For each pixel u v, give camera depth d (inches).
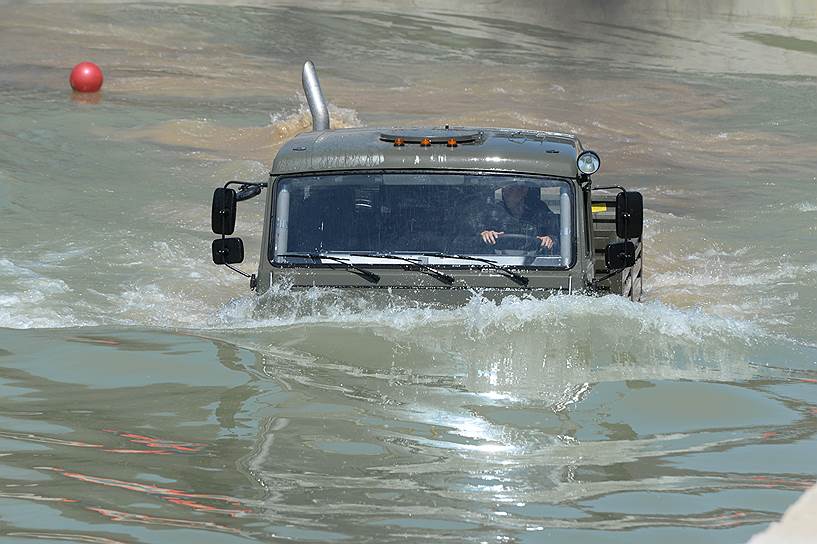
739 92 3752.5
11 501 546.6
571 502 553.6
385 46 4485.7
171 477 581.9
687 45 4837.6
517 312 861.2
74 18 4594.0
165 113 2770.7
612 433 661.3
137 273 1380.4
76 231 1614.2
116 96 3014.3
